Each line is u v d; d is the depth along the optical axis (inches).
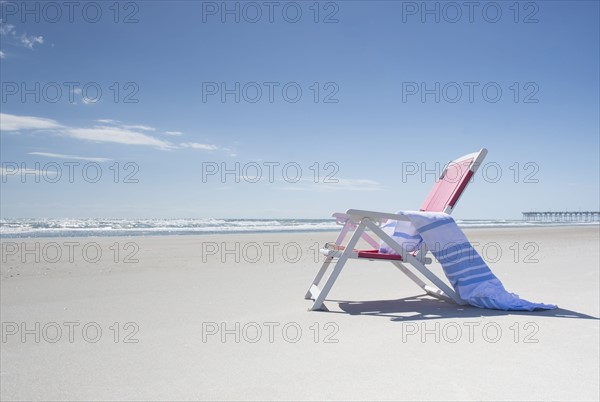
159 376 94.6
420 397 83.5
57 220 990.4
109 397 84.3
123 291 191.5
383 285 215.8
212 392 86.3
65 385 90.1
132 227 823.1
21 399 83.7
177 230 719.7
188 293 187.8
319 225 1100.5
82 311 153.9
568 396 83.9
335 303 171.2
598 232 853.8
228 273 246.2
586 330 128.6
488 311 156.3
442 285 167.2
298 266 281.1
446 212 169.3
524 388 87.4
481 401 81.8
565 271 256.2
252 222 1301.7
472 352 109.1
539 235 688.4
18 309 157.1
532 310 155.4
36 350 112.1
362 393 85.4
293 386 88.9
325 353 108.9
